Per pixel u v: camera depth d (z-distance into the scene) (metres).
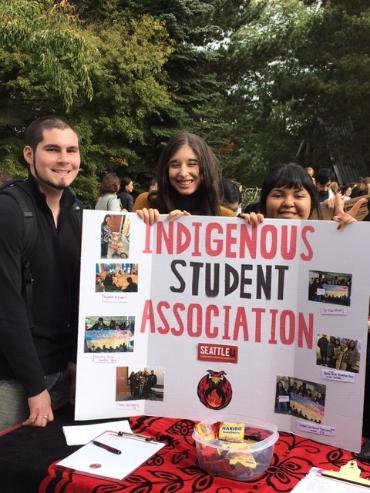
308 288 1.80
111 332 1.92
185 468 1.57
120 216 1.91
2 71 11.43
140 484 1.47
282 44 19.95
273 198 2.26
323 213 2.36
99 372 1.92
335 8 20.19
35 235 1.91
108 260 1.90
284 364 1.84
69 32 8.81
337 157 21.80
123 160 13.42
